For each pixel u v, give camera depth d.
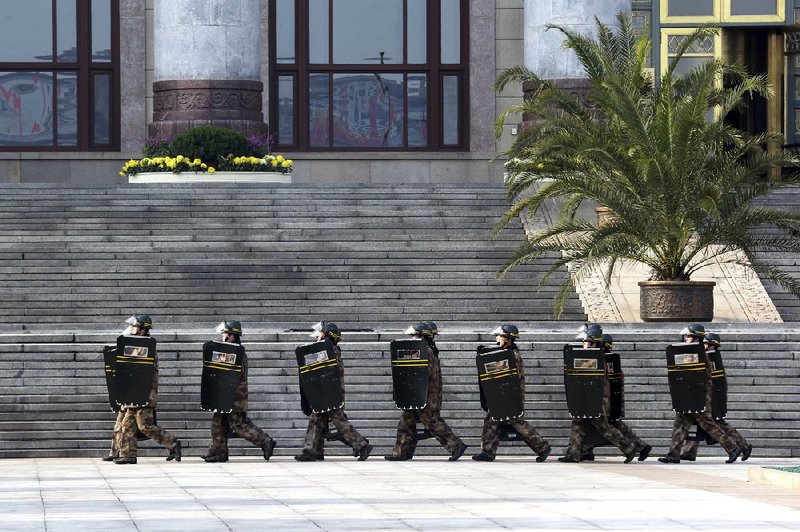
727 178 64.19
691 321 63.34
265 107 101.12
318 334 46.84
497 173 102.56
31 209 72.38
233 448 49.88
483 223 74.19
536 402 52.09
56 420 50.41
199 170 84.31
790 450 51.03
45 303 63.72
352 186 76.50
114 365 46.06
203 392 46.06
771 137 68.50
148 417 45.88
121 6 100.31
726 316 65.88
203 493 36.38
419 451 50.06
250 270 67.12
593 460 47.47
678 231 62.56
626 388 52.84
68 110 101.44
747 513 31.78
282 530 28.88
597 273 68.81
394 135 103.25
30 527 29.44
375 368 53.09
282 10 102.62
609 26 89.31
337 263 67.94
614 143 65.25
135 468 44.44
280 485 38.47
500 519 30.72
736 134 67.62
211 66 90.00
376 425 51.56
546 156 67.38
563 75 89.12
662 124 63.94
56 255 67.56
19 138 101.00
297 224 72.19
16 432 49.91
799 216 63.72
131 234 70.69
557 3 89.19
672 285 63.28
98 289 64.75
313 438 47.00
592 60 70.31
